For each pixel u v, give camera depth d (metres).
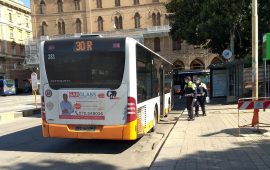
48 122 10.76
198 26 27.38
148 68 12.54
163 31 80.50
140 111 11.04
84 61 10.50
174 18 32.38
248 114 17.77
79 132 10.49
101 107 10.35
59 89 10.64
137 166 8.93
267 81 22.38
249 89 23.70
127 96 10.27
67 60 10.62
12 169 8.67
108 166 8.95
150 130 13.92
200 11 28.42
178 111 22.91
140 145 11.82
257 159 8.59
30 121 19.77
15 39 93.69
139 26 85.69
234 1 26.08
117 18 87.44
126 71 10.28
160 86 16.23
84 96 10.45
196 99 17.47
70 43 10.62
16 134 14.54
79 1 89.62
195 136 11.99
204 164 8.32
